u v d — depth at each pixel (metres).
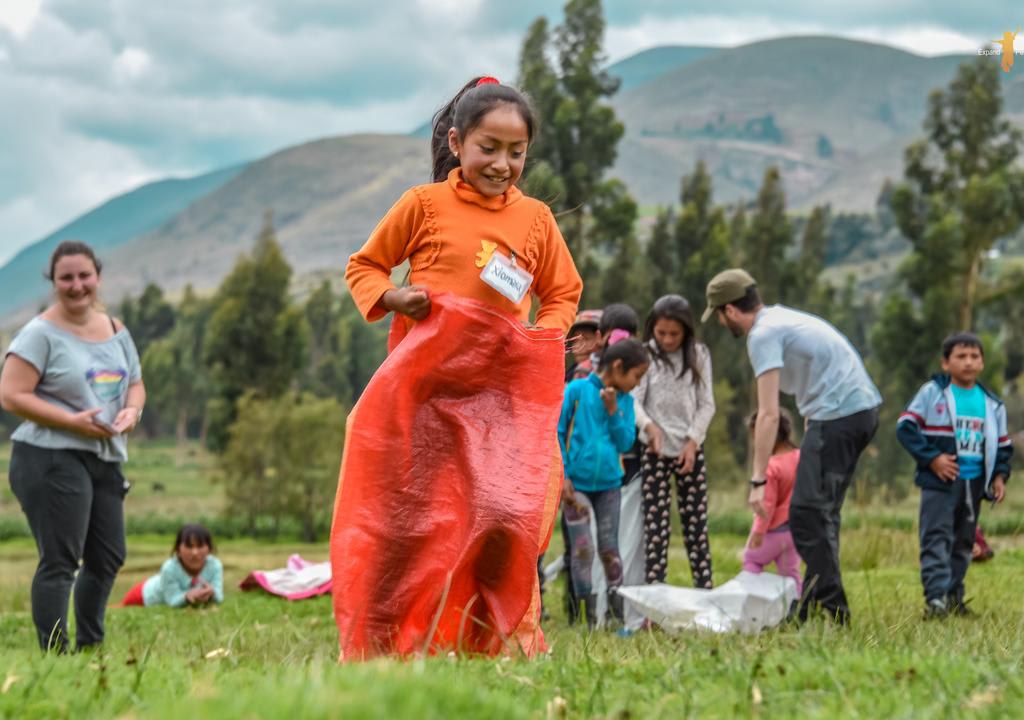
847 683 3.95
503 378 5.47
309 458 47.12
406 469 5.30
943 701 3.62
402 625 5.17
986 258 53.62
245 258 65.38
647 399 9.20
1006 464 8.76
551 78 48.16
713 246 56.16
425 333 5.41
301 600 12.12
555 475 5.40
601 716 3.56
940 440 8.58
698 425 9.15
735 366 59.19
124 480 7.39
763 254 59.59
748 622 7.41
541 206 5.80
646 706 3.68
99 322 7.42
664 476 9.15
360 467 5.30
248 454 47.03
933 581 8.25
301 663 5.07
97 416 7.05
